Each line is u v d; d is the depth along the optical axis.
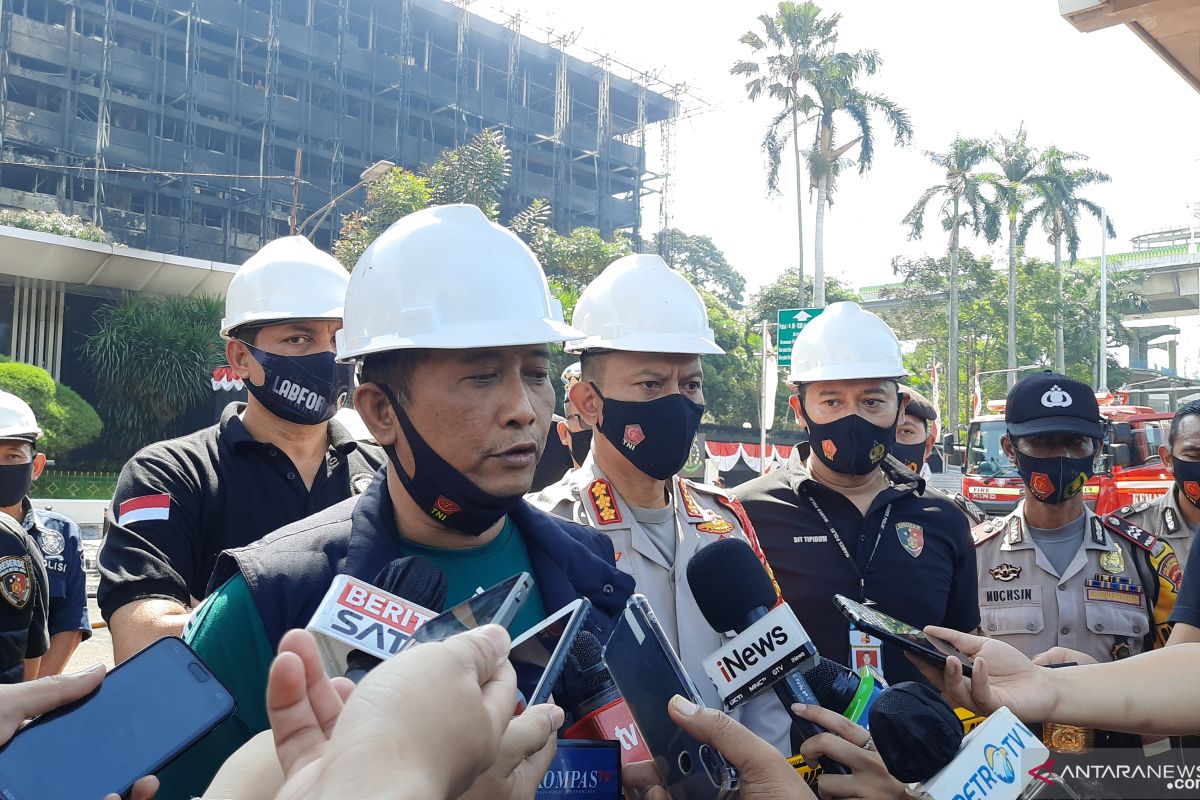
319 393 3.08
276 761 1.14
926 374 52.72
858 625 1.55
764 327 17.47
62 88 46.84
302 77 55.44
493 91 66.19
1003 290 52.53
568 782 1.37
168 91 49.94
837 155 35.00
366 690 0.82
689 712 1.39
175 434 28.70
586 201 66.69
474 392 1.60
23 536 3.71
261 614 1.54
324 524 1.74
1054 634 3.62
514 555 1.79
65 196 46.03
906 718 1.29
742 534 2.98
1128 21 3.68
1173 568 3.54
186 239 48.62
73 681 1.29
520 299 1.65
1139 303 61.66
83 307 30.94
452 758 0.81
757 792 1.36
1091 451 3.57
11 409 4.10
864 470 3.28
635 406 2.82
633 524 2.79
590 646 1.60
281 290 3.08
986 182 42.44
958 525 3.41
